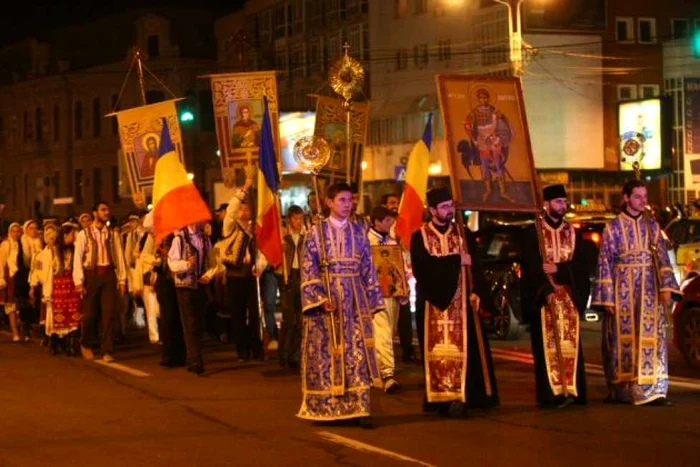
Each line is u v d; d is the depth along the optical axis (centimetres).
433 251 1141
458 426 1098
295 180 4794
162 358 1617
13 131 8250
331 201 1090
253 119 1702
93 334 1892
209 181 6781
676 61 5091
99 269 1694
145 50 7000
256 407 1232
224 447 1012
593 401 1238
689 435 1041
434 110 5281
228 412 1200
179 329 1608
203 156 6831
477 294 1159
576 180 4947
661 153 4456
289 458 961
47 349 1895
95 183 7450
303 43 6319
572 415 1150
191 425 1124
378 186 5562
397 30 5616
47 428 1116
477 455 962
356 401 1085
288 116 4784
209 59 6988
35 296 1930
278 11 6512
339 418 1086
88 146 7475
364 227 1116
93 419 1165
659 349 1202
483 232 2002
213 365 1628
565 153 4941
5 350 1886
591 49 5009
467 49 5191
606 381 1255
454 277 1137
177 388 1390
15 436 1076
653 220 1209
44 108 7875
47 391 1371
